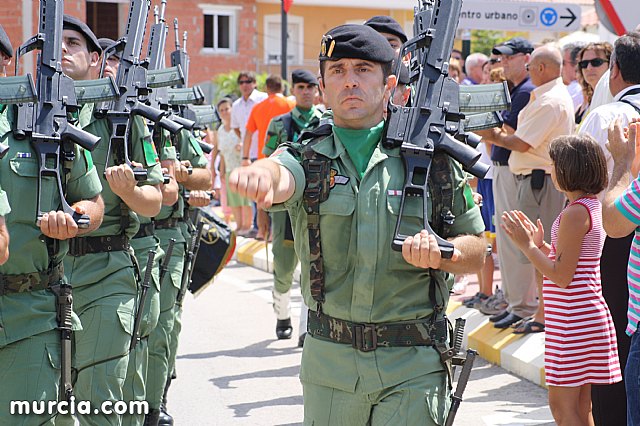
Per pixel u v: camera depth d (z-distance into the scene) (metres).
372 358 3.60
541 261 4.86
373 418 3.65
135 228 5.18
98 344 4.96
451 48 3.84
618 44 5.24
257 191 3.15
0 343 4.09
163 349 6.11
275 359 8.02
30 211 4.13
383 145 3.66
